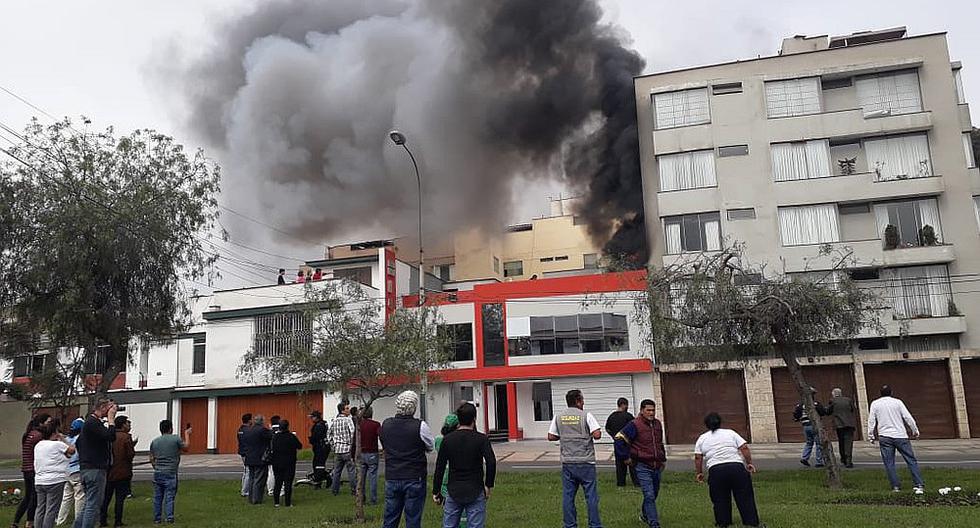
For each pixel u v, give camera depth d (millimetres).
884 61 33656
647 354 30938
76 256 17219
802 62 34562
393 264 36281
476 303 33125
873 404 12578
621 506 11500
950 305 30438
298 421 33000
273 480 14781
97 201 18000
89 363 19688
